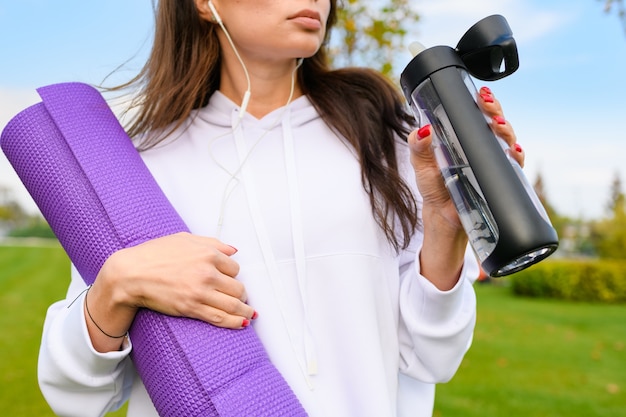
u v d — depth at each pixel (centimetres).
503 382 510
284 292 114
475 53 103
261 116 128
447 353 115
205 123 129
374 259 118
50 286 1043
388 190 119
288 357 112
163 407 102
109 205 108
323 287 115
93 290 102
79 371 106
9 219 3534
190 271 99
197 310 99
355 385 112
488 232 92
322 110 128
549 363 581
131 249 102
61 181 110
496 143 94
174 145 128
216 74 132
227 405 97
